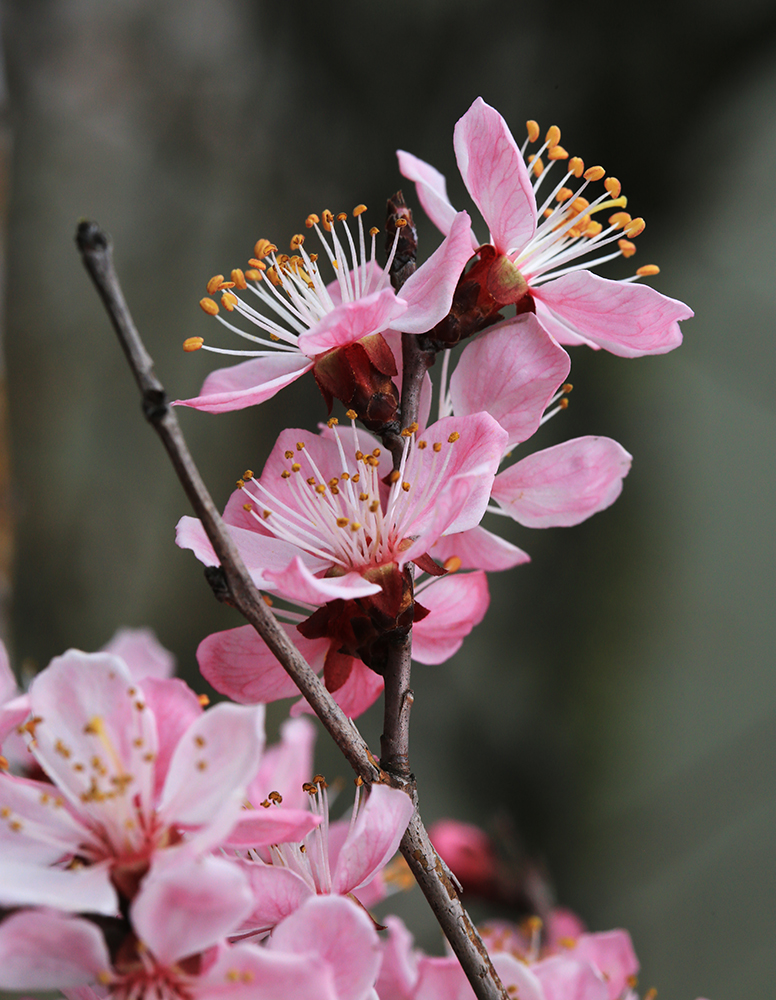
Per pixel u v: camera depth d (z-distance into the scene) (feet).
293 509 1.39
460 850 1.68
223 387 1.41
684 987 3.57
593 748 3.47
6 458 1.75
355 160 3.41
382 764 1.36
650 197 3.25
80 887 1.30
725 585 3.79
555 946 1.58
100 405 3.51
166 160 3.67
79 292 3.60
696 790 3.50
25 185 3.59
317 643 1.39
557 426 3.61
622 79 3.06
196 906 1.28
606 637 3.62
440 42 3.27
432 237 3.17
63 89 3.64
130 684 1.33
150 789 1.32
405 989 1.43
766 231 3.44
